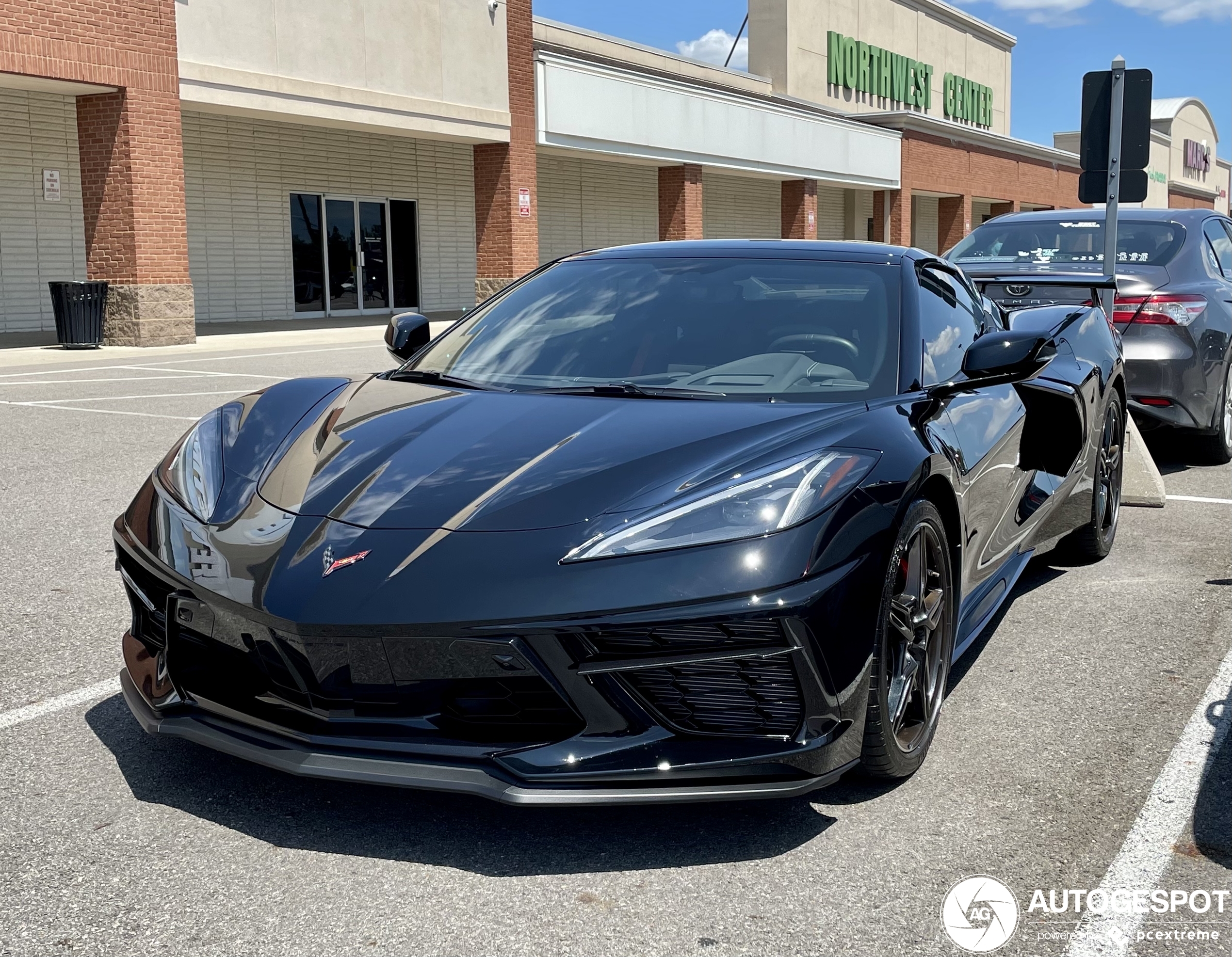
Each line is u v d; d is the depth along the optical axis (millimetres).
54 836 2334
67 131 16578
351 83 17359
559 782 2195
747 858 2285
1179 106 56375
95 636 3572
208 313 18812
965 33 42781
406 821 2424
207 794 2529
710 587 2189
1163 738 2896
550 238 25547
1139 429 6328
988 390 3432
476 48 19500
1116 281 5289
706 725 2260
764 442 2531
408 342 3758
